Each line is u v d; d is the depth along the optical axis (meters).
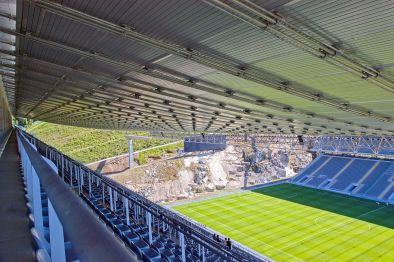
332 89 9.87
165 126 32.25
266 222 28.92
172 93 12.16
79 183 10.11
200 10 5.74
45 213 3.03
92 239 0.90
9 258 1.91
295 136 36.69
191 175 48.69
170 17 6.07
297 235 25.80
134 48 7.70
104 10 5.99
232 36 6.53
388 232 25.88
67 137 64.19
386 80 8.52
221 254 5.42
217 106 13.99
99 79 11.34
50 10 5.84
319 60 7.39
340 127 21.23
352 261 21.31
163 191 46.16
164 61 8.28
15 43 8.57
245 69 8.18
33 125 75.88
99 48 8.00
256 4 5.16
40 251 1.92
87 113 24.86
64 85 13.45
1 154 7.44
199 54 7.38
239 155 54.00
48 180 1.65
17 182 3.96
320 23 5.66
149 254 7.42
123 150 55.25
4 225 2.39
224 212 31.98
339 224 27.95
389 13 5.21
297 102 12.10
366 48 6.61
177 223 6.55
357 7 5.11
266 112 15.43
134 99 14.77
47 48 8.53
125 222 8.78
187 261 7.96
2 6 6.59
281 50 7.01
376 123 17.73
